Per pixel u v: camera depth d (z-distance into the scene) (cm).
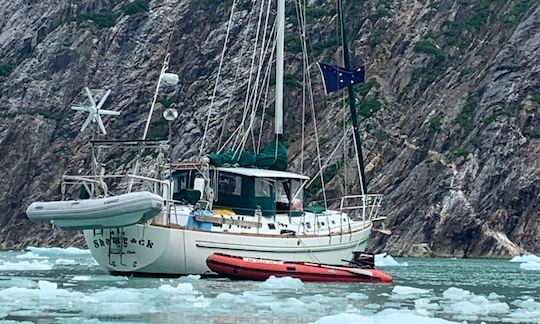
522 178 9281
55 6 14488
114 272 3884
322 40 12238
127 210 3512
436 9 12088
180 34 13250
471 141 9688
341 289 3538
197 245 3728
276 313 2569
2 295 2998
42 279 4009
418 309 2794
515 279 4800
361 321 2223
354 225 4456
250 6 13012
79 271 4831
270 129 11100
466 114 10269
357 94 11338
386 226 9531
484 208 9200
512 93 10038
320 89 11506
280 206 4141
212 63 12706
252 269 3697
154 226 3653
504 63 10350
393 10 12350
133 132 12475
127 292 2997
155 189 3891
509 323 2478
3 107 13300
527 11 11175
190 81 12675
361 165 5178
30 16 14588
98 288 3375
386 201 9712
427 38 11756
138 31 13475
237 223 3869
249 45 12469
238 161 4138
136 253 3734
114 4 14450
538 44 10325
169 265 3731
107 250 3819
